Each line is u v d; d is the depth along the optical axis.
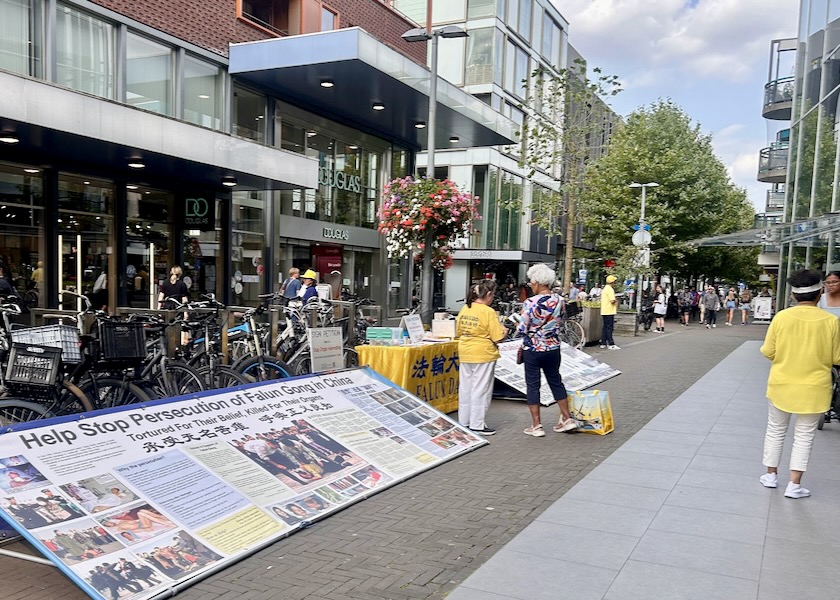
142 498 3.72
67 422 3.86
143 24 12.92
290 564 3.63
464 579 3.46
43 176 11.65
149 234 13.86
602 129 20.53
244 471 4.38
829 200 13.45
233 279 15.62
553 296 6.94
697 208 32.25
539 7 35.75
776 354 4.88
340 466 4.98
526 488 5.04
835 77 13.49
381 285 21.98
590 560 3.68
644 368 12.77
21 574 3.48
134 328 5.53
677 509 4.54
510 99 32.34
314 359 7.48
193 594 3.26
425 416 6.46
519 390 8.81
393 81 14.71
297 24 16.48
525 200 34.62
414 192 11.52
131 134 10.42
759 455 6.04
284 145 17.28
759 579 3.45
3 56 10.80
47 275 11.78
